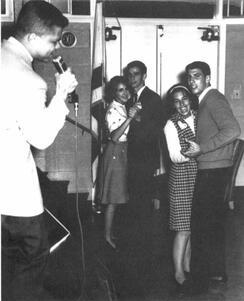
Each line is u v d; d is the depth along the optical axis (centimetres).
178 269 315
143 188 484
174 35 566
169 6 573
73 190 566
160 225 473
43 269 230
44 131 201
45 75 539
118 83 402
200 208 304
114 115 393
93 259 353
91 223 477
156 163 479
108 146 397
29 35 211
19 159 209
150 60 566
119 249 400
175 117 302
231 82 587
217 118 294
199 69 304
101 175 403
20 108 201
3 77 201
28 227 215
